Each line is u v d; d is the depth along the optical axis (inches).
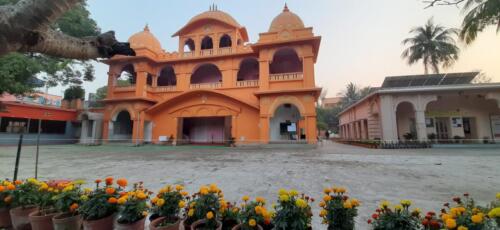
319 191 176.9
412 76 690.2
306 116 641.0
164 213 99.7
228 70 785.6
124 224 94.0
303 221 82.6
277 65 830.5
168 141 783.1
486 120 687.1
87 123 864.3
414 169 271.1
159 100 837.8
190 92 757.9
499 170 262.1
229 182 206.8
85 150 573.9
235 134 722.2
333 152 496.7
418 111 641.6
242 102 711.7
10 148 624.4
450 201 151.4
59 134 877.2
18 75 465.1
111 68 854.5
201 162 338.6
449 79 676.1
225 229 95.4
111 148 644.1
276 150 562.3
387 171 258.7
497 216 69.6
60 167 294.2
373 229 83.4
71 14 636.7
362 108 867.4
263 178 223.3
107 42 77.7
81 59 75.3
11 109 717.9
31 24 59.1
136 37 856.3
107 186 107.9
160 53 864.3
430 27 909.2
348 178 222.4
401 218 76.6
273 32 708.0
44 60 602.2
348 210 86.7
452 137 697.0
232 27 814.5
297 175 237.5
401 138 722.2
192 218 98.1
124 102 805.2
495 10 251.6
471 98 704.4
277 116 727.1
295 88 645.9
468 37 293.7
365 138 855.7
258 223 89.3
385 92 651.5
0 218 112.1
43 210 107.1
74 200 101.5
